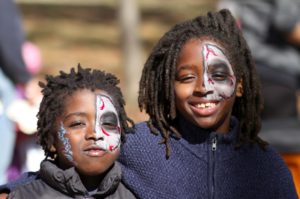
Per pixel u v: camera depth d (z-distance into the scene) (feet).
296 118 20.84
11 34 20.67
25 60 21.52
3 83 20.62
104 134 12.65
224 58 13.16
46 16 63.82
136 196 13.24
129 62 47.11
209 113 13.08
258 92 13.76
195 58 13.07
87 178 12.74
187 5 68.59
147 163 13.24
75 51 54.70
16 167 21.48
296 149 18.43
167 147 13.29
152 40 58.18
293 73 21.94
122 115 13.10
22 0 67.21
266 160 13.69
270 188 13.61
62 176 12.44
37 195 12.53
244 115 13.71
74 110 12.67
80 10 66.39
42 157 21.68
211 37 13.24
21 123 20.81
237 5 22.70
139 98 13.61
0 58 20.79
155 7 67.51
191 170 13.28
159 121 13.43
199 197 13.21
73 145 12.62
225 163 13.39
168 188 13.12
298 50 22.30
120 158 13.41
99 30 60.80
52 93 12.81
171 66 13.20
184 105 13.15
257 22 22.47
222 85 13.12
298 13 22.26
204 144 13.34
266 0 22.53
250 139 13.67
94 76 12.98
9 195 12.68
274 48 22.25
